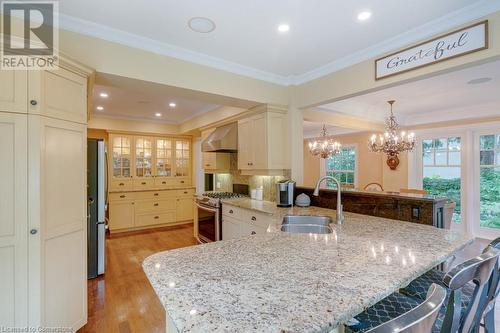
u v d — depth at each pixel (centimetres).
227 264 122
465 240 161
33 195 167
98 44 219
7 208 162
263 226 296
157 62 248
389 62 238
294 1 182
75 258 201
